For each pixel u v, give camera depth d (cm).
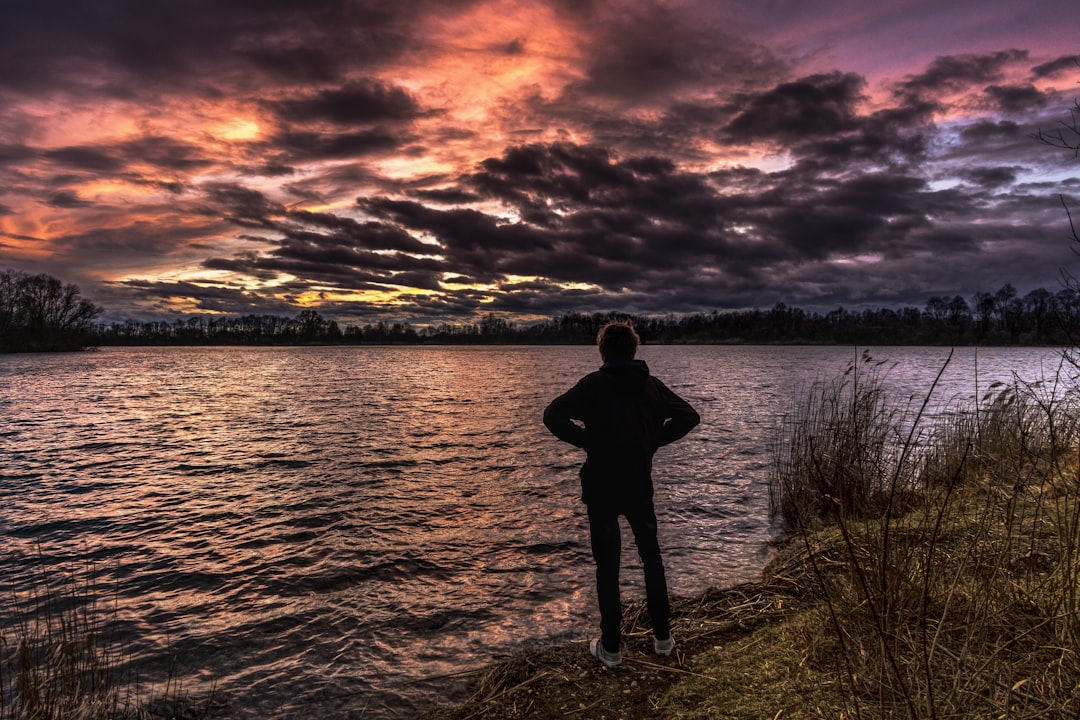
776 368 5384
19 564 646
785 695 288
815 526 637
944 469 594
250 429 1775
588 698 333
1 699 308
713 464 1134
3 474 1141
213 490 994
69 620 411
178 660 429
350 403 2612
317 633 470
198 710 362
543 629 462
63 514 850
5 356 8819
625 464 349
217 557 660
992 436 596
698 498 876
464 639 453
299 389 3472
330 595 547
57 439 1591
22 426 1850
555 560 628
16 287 10269
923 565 328
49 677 338
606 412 348
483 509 849
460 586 561
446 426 1833
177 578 597
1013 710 221
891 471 625
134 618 504
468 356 11200
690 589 530
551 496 929
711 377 4044
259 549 686
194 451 1388
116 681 396
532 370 5953
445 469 1157
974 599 303
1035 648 258
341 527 767
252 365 7144
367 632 470
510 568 607
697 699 309
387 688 386
